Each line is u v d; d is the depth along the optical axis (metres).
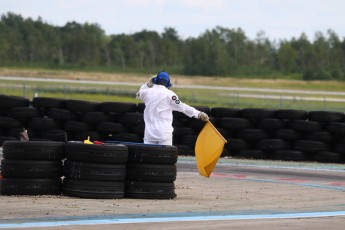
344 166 48.25
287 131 52.66
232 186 34.00
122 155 27.06
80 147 26.98
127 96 138.50
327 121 51.88
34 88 137.38
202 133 29.47
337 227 21.70
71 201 25.94
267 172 42.81
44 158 27.38
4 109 55.34
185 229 20.48
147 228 20.42
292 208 26.09
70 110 54.88
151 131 29.16
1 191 27.52
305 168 46.00
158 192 27.58
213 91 177.12
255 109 53.75
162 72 29.97
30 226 20.38
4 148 27.67
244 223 21.98
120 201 26.52
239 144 53.62
